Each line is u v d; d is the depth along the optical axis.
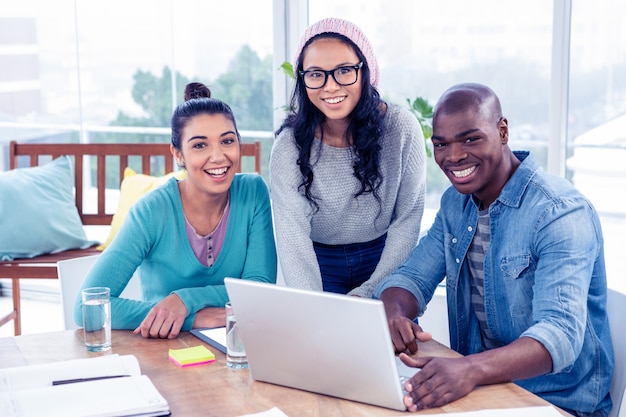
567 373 1.69
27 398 1.33
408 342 1.63
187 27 3.99
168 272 1.98
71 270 2.30
